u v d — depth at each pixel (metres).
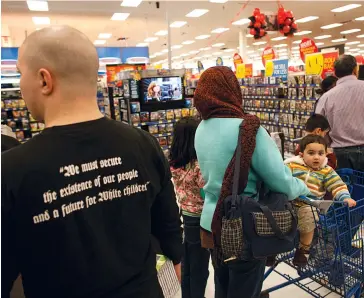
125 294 0.89
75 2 10.00
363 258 2.00
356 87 3.01
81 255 0.82
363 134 3.05
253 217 1.39
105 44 19.30
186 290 2.21
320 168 2.14
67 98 0.85
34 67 0.84
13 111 7.15
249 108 7.43
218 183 1.53
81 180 0.83
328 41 21.64
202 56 27.39
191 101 5.45
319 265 1.97
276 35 17.89
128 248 0.90
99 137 0.87
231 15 12.94
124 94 5.20
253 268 1.54
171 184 1.10
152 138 1.04
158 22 13.76
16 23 12.73
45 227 0.78
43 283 0.82
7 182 0.75
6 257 0.79
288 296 2.39
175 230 1.13
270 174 1.42
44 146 0.80
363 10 12.88
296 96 5.85
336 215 1.84
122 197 0.89
